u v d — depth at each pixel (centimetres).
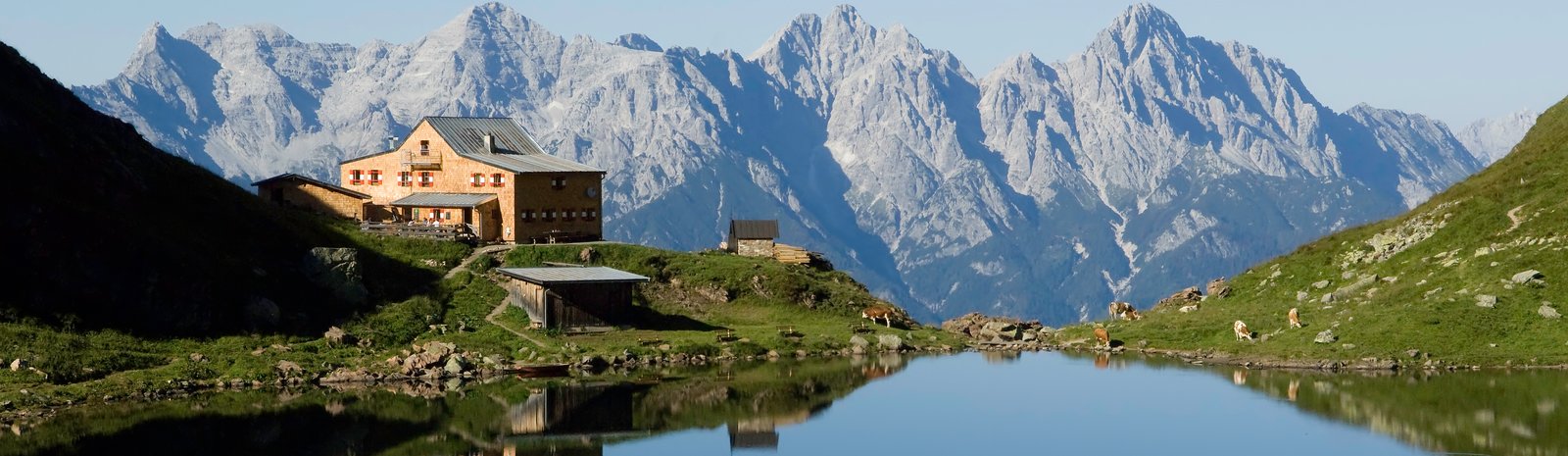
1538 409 8712
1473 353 9969
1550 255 10688
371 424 8825
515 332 11500
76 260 10456
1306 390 9656
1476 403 8938
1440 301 10612
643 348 11294
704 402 9656
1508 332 10112
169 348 10288
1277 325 11325
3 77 12200
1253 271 12875
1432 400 9081
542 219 14638
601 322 11781
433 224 14288
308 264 11812
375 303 11888
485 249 13650
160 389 9512
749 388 10131
